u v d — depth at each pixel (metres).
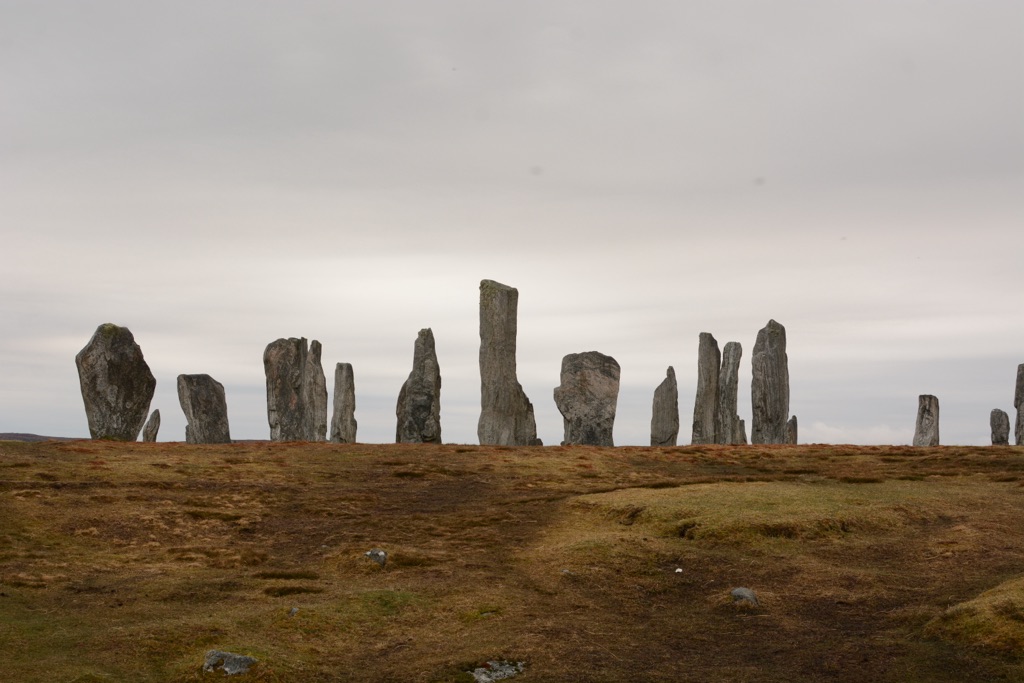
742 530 39.22
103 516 42.00
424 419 75.00
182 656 25.81
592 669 25.55
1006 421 92.00
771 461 63.12
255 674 24.64
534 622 29.48
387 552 37.12
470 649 27.05
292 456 61.50
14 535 38.47
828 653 26.52
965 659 25.27
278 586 32.75
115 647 26.08
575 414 78.69
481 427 71.81
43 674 23.94
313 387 85.38
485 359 72.25
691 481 52.50
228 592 32.31
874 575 33.94
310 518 44.59
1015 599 27.92
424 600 31.47
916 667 25.08
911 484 50.75
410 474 56.00
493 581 34.00
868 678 24.47
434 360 76.62
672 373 85.19
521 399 72.75
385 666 26.11
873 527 40.62
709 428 84.88
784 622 29.56
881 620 29.38
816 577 33.97
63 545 37.91
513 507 46.94
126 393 68.00
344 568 35.75
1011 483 50.66
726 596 31.84
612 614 30.77
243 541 40.31
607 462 61.88
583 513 44.91
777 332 79.94
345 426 82.12
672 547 37.69
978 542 37.50
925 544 37.97
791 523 39.88
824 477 54.62
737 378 86.69
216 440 77.31
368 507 47.12
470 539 40.47
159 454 59.22
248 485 50.94
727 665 25.80
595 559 35.88
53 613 29.33
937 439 83.44
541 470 58.03
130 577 34.06
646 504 44.19
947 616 27.86
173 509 44.19
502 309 72.12
